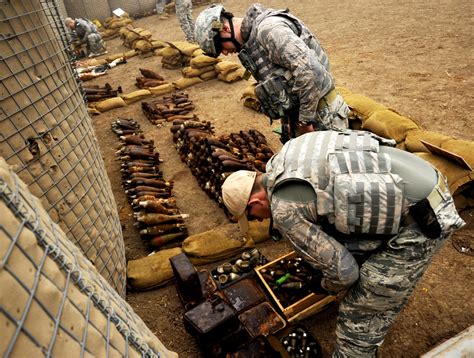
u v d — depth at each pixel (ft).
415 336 8.34
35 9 6.83
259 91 10.36
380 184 5.36
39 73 6.85
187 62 33.32
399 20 33.09
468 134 14.92
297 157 5.92
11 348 1.80
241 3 55.57
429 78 20.65
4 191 2.21
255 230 11.81
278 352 7.65
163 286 10.74
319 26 36.50
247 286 9.67
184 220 13.80
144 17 60.34
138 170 16.35
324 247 5.68
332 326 8.82
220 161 13.75
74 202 7.73
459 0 35.29
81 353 2.31
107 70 36.35
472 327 6.84
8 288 1.91
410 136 12.69
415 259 5.79
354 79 22.49
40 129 6.84
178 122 20.34
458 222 5.66
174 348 9.02
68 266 2.56
